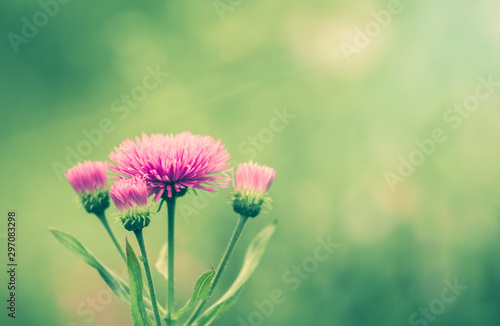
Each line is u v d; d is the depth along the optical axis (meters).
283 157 0.59
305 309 0.52
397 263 0.54
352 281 0.54
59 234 0.37
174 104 0.60
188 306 0.36
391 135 0.59
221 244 0.55
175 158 0.36
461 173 0.56
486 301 0.52
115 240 0.38
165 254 0.38
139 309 0.35
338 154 0.59
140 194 0.35
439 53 0.59
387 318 0.52
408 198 0.57
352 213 0.57
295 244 0.55
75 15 0.60
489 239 0.54
